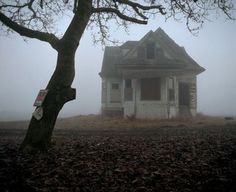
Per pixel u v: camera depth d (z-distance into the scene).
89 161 7.18
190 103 30.41
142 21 9.79
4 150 8.16
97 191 5.21
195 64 31.67
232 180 5.62
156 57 30.08
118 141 11.82
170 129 18.98
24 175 5.77
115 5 10.39
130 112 28.73
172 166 6.76
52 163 6.83
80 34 8.57
